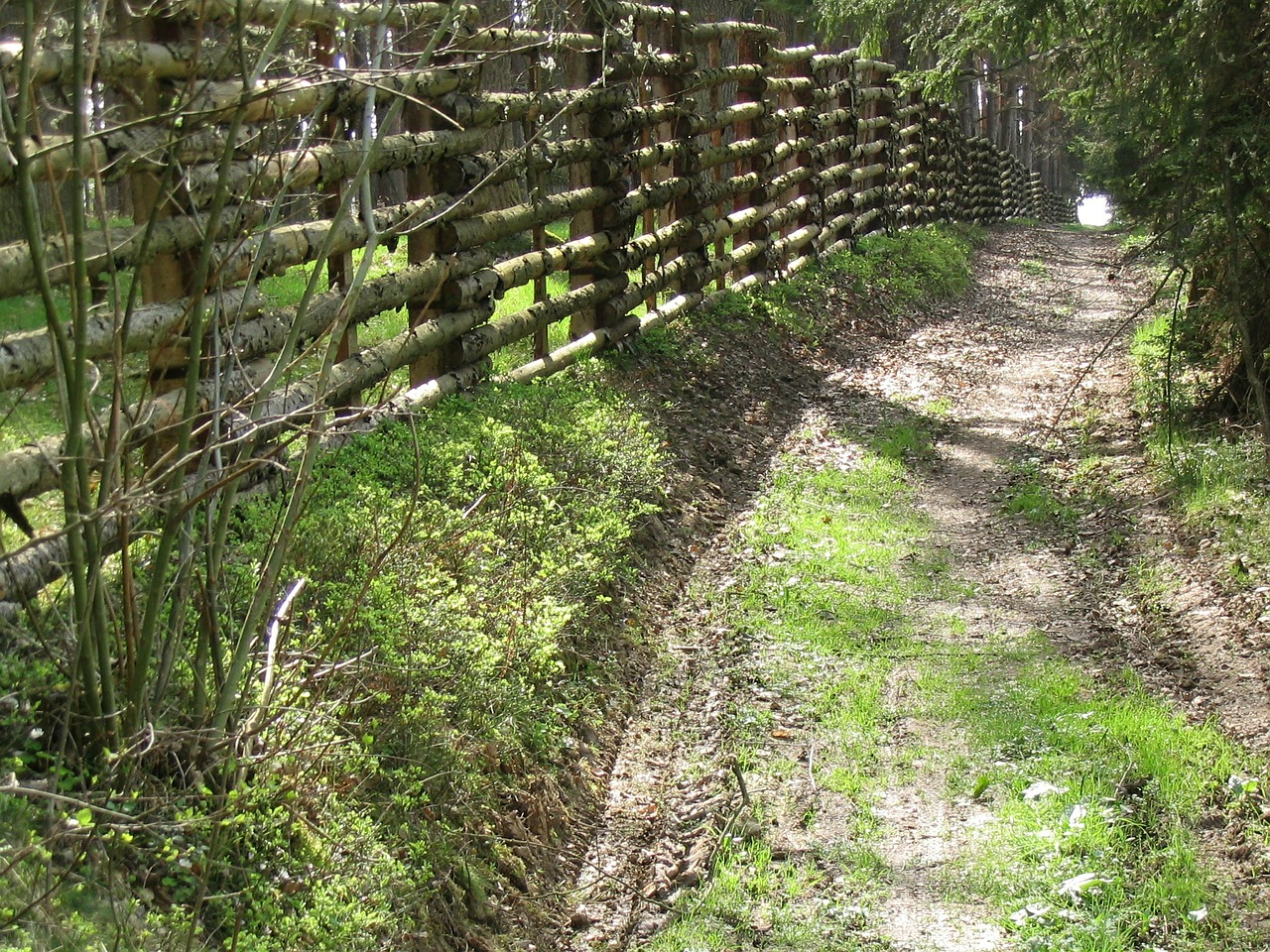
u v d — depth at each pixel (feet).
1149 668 19.40
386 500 16.06
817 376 38.65
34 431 12.69
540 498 18.74
